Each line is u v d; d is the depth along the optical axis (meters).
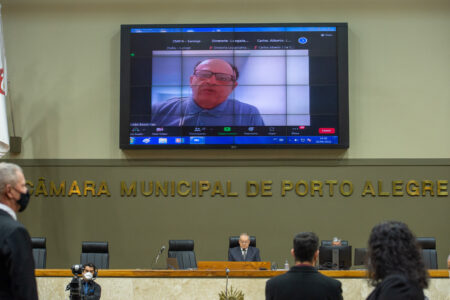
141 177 9.35
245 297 5.98
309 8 9.52
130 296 6.08
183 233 9.22
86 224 9.30
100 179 9.39
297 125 9.09
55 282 6.29
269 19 9.52
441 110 9.32
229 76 9.19
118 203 9.33
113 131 9.46
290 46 9.19
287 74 9.16
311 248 2.95
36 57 9.66
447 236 9.11
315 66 9.16
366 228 9.13
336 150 9.25
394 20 9.46
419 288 1.96
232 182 9.28
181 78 9.22
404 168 9.24
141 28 9.30
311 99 9.12
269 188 9.23
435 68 9.38
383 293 1.93
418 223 9.14
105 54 9.59
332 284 2.86
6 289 2.21
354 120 9.33
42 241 8.01
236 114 9.13
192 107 9.18
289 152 9.27
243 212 9.22
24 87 9.61
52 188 9.38
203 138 9.12
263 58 9.20
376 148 9.27
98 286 5.89
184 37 9.27
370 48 9.43
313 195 9.20
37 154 9.48
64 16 9.69
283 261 9.11
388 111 9.33
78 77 9.59
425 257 7.59
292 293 2.83
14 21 9.73
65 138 9.49
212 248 9.17
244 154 9.30
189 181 9.31
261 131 9.09
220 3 9.59
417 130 9.30
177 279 6.07
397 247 2.02
